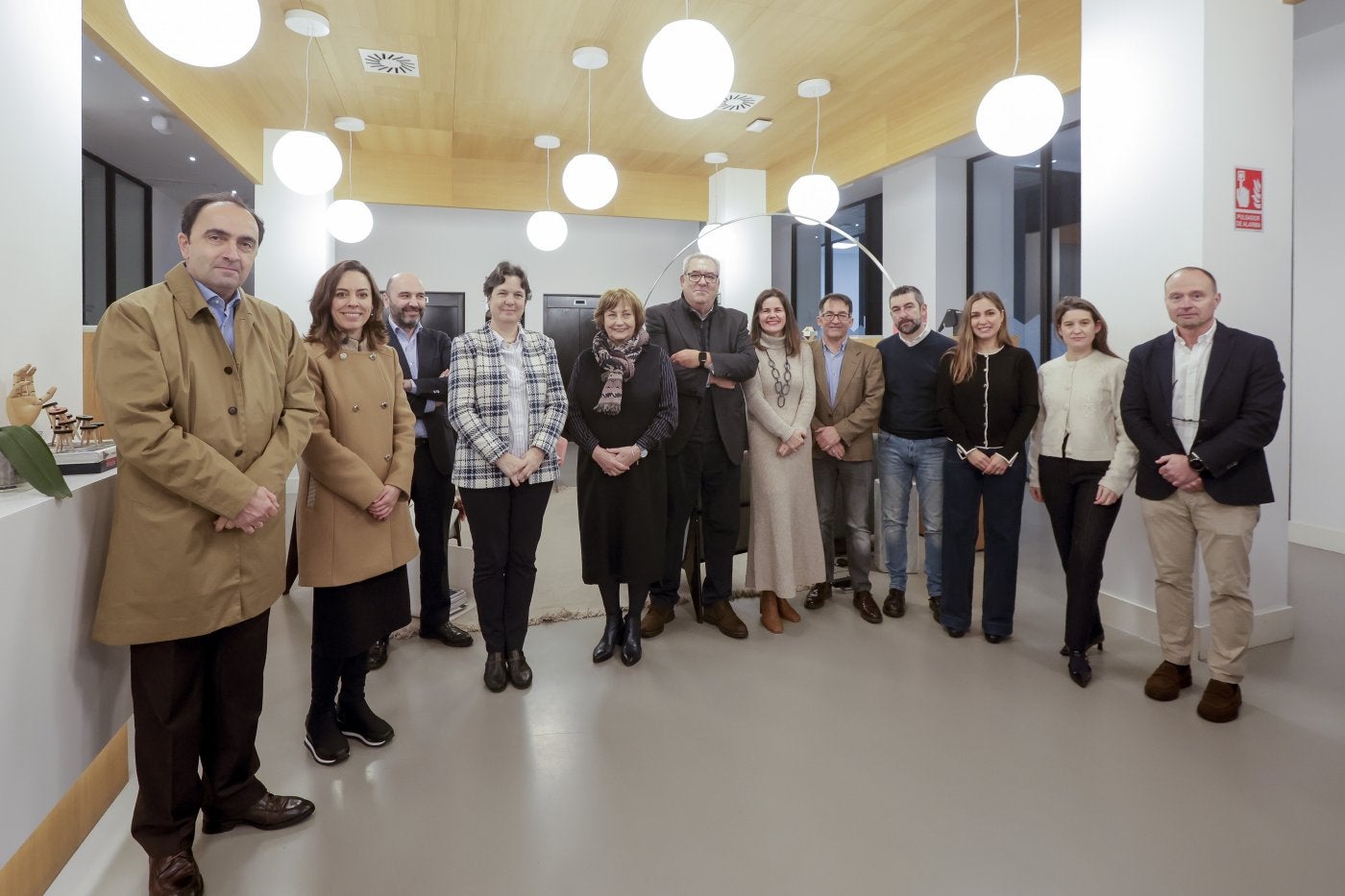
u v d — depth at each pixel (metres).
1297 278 4.81
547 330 9.79
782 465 3.39
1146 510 2.76
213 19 2.60
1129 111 3.35
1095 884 1.74
